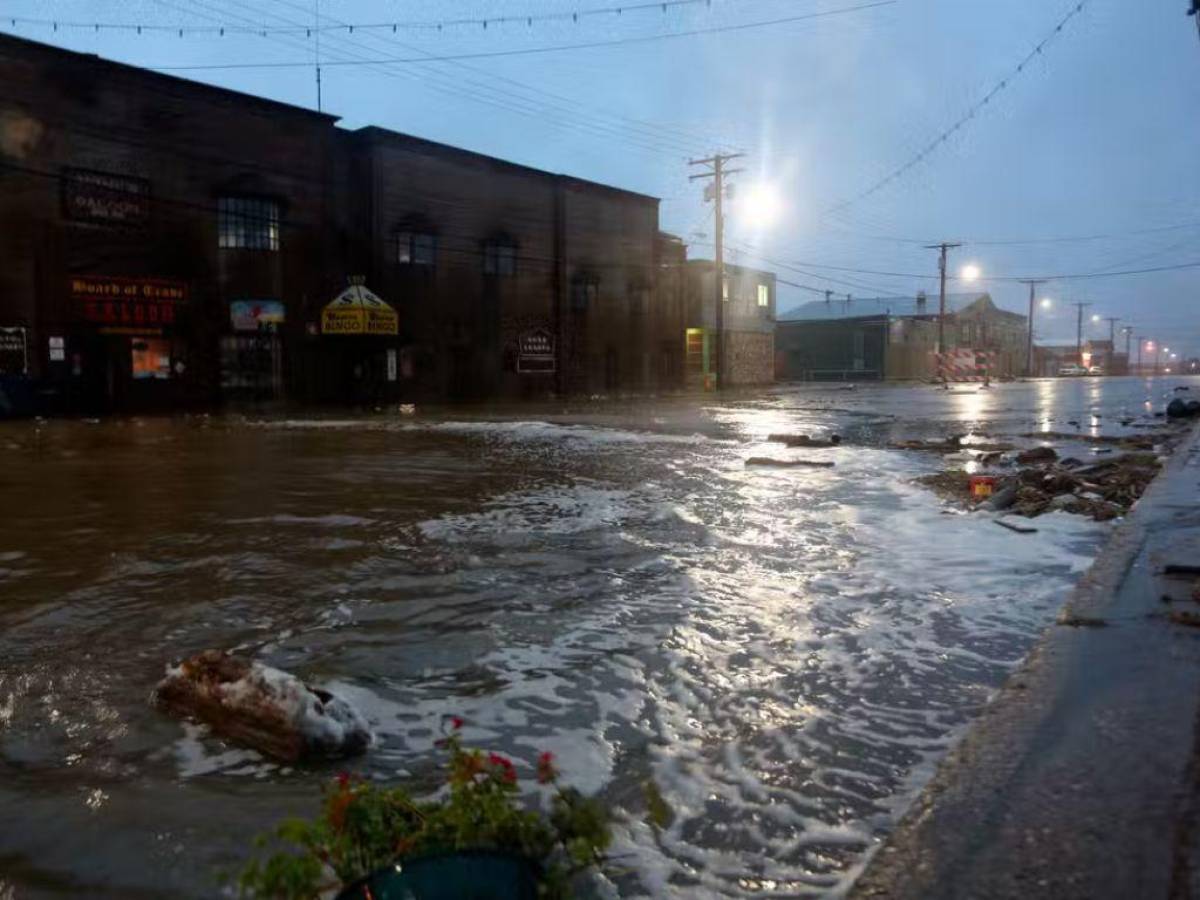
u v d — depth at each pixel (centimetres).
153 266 2638
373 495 970
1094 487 938
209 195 2750
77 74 2452
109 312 2538
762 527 779
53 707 372
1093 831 217
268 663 427
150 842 265
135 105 2570
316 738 321
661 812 267
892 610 515
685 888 240
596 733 346
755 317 5500
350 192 3212
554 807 242
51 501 924
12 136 2347
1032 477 1006
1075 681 321
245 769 315
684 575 603
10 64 2333
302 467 1240
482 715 365
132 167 2573
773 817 279
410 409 2981
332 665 425
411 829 203
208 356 2773
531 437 1762
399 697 386
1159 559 497
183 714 363
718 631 477
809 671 414
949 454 1392
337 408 3012
